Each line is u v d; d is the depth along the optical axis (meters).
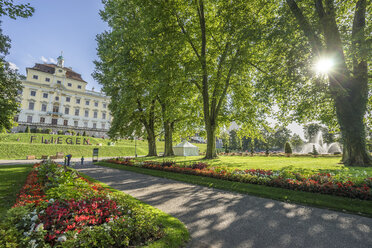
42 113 59.50
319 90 11.73
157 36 16.34
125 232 3.12
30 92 58.03
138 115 24.48
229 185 8.33
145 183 9.55
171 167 12.98
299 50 11.28
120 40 19.58
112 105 22.80
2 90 16.39
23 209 3.14
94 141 52.41
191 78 17.56
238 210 5.42
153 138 27.42
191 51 19.81
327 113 15.48
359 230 4.10
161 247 3.13
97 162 21.98
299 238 3.78
